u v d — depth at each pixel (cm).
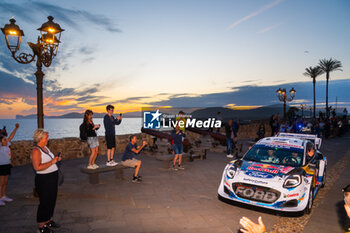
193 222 469
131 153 740
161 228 438
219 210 536
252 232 190
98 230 422
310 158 633
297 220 495
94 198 586
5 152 528
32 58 569
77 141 1089
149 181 750
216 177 819
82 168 691
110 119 717
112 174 828
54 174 398
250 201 504
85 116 671
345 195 162
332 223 480
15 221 445
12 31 539
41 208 387
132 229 430
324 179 738
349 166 1045
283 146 652
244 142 1745
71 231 415
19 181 715
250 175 532
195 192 655
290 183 498
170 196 617
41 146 388
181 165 994
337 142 1883
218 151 1345
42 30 552
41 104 578
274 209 485
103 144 1181
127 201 571
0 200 529
